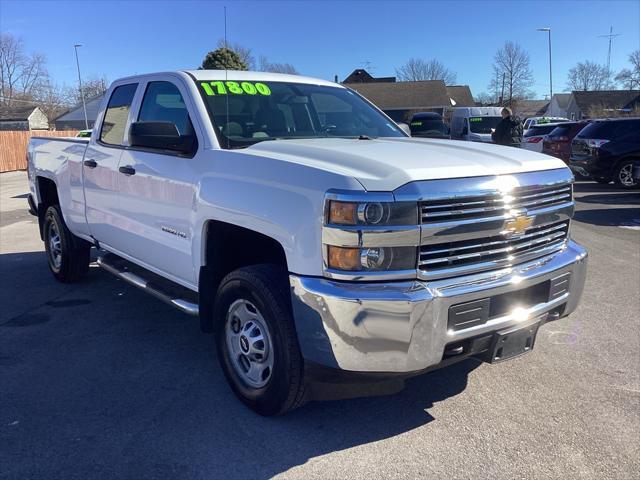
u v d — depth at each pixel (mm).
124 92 4918
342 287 2795
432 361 2893
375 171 2896
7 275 6730
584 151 14992
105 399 3676
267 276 3191
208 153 3676
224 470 2936
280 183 3092
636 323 4996
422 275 2859
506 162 3287
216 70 4391
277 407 3244
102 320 5160
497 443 3172
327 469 2939
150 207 4250
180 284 4164
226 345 3588
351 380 2957
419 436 3240
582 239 8492
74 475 2893
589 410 3520
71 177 5555
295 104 4457
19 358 4324
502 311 3150
